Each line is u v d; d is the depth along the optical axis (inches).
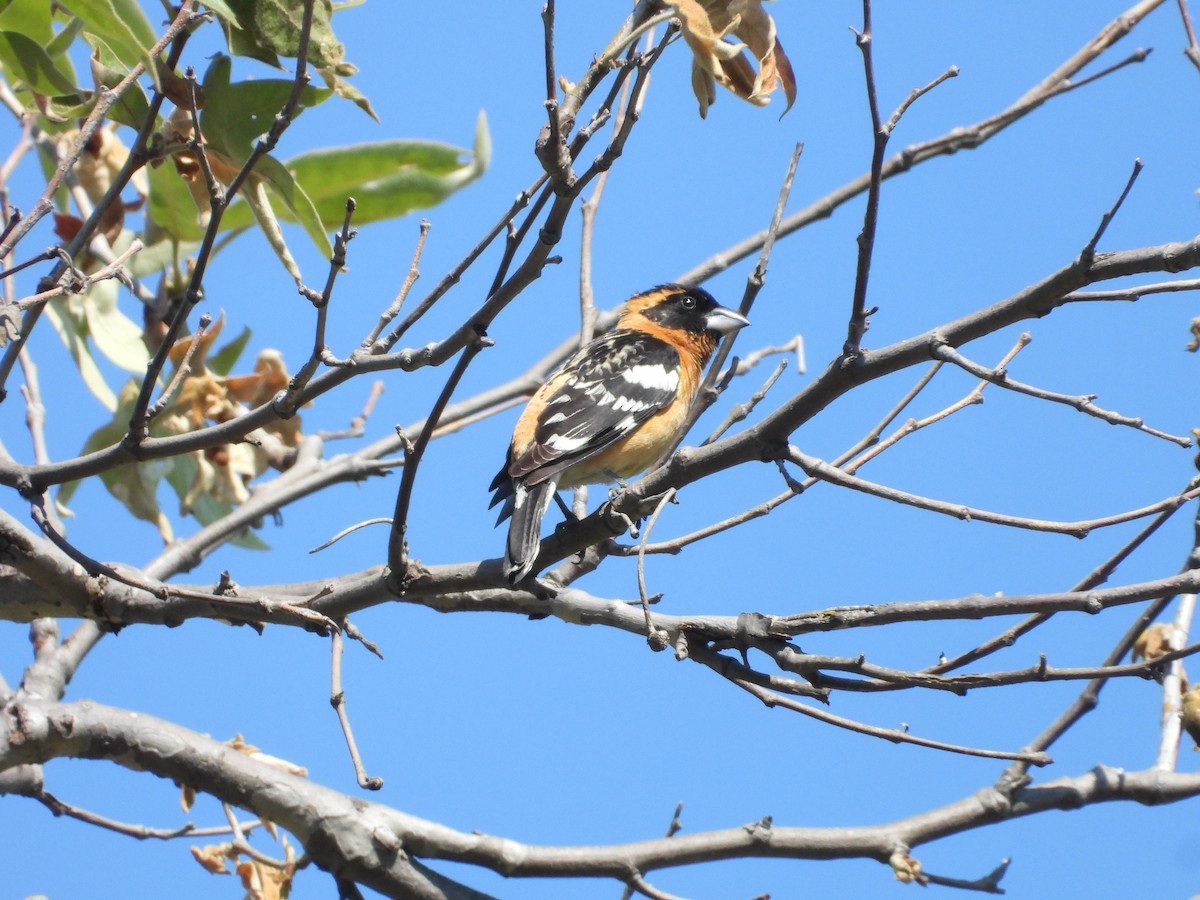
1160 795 396.8
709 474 371.2
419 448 356.5
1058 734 406.6
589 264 514.6
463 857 393.4
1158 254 313.6
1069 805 397.7
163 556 496.4
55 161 504.1
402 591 395.2
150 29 400.5
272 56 368.8
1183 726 414.3
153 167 428.1
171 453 374.0
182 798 404.8
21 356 497.4
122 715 400.5
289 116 323.0
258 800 394.9
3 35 398.9
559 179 304.0
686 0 318.3
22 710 392.8
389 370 345.4
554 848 395.2
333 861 390.3
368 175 517.0
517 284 323.0
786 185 460.1
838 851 392.8
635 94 299.9
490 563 394.6
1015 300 326.6
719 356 454.3
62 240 486.6
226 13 348.8
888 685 359.9
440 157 518.0
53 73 405.4
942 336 331.6
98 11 358.9
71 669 445.4
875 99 311.9
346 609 408.5
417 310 346.9
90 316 495.8
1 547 400.2
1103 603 334.6
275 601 367.2
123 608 414.9
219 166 394.6
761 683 372.2
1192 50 402.3
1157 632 428.1
